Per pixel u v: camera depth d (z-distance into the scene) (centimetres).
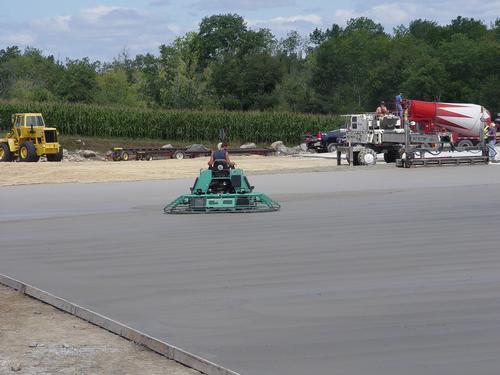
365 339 786
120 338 817
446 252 1307
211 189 2062
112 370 704
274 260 1265
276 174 3394
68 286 1081
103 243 1507
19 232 1705
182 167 3812
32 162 4394
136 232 1656
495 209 1920
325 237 1513
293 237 1523
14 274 1187
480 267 1166
